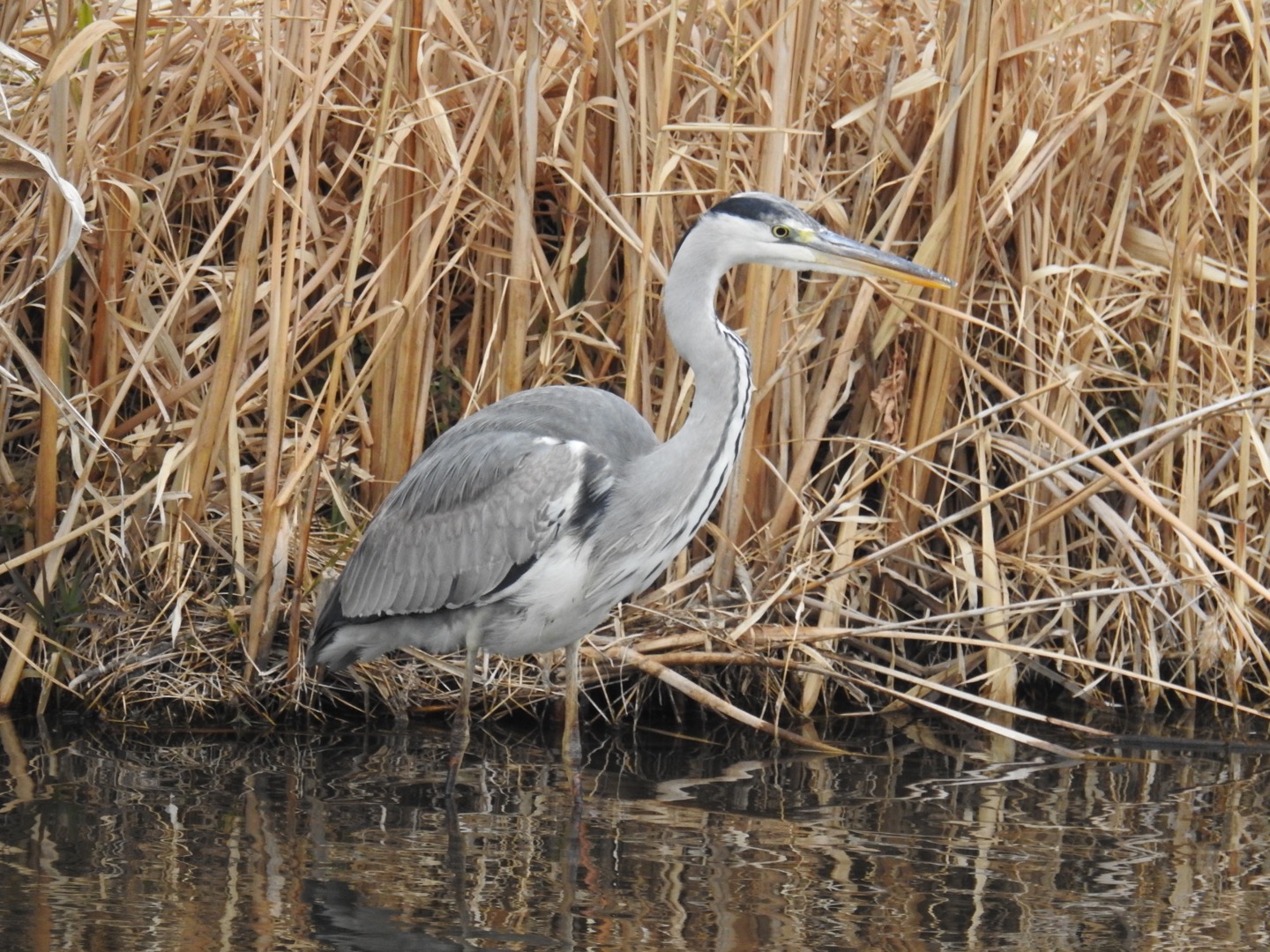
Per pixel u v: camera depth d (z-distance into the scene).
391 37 9.34
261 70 10.11
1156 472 11.09
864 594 10.48
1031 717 9.69
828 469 10.70
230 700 9.73
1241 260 11.33
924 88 10.34
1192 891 6.79
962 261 10.03
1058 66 10.61
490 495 8.51
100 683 9.72
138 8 9.34
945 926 6.32
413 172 9.84
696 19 10.25
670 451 8.48
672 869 7.00
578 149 9.78
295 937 6.05
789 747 9.40
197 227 10.98
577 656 8.80
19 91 10.66
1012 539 10.55
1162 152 11.58
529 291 10.02
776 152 9.69
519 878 6.84
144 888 6.56
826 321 10.52
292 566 9.88
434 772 8.66
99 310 9.86
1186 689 9.67
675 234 10.60
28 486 10.27
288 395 9.90
